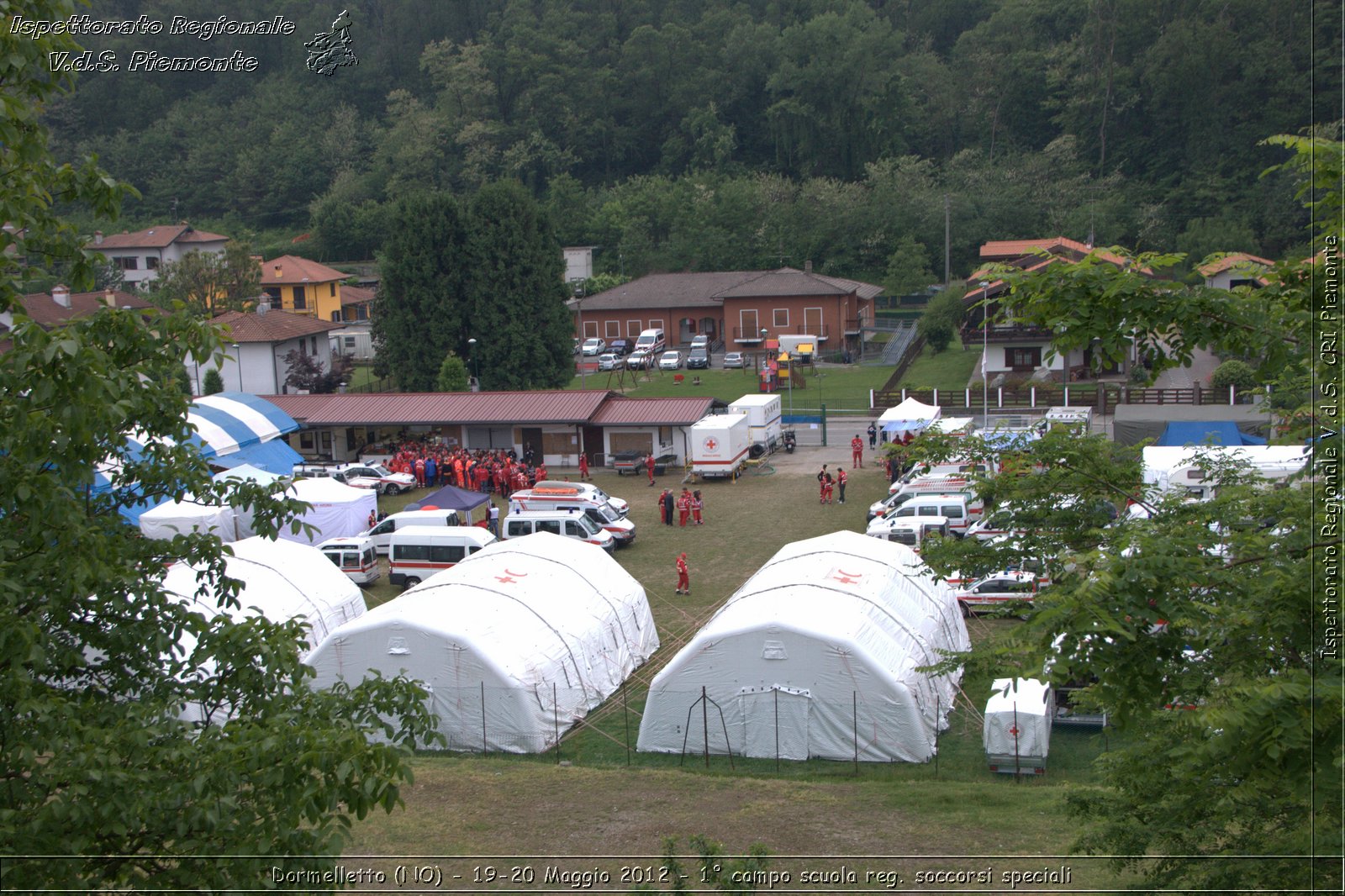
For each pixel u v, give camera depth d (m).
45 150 10.63
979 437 14.22
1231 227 92.56
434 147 134.12
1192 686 9.78
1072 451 12.98
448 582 28.69
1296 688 8.60
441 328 73.62
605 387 81.12
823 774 23.03
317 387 74.56
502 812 20.27
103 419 9.70
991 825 18.69
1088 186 112.19
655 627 32.66
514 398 59.06
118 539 11.16
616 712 27.42
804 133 140.12
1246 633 9.74
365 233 126.19
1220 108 108.00
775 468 55.34
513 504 44.22
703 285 100.25
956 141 140.50
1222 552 11.05
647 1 163.75
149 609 10.95
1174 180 111.00
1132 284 10.49
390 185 129.25
